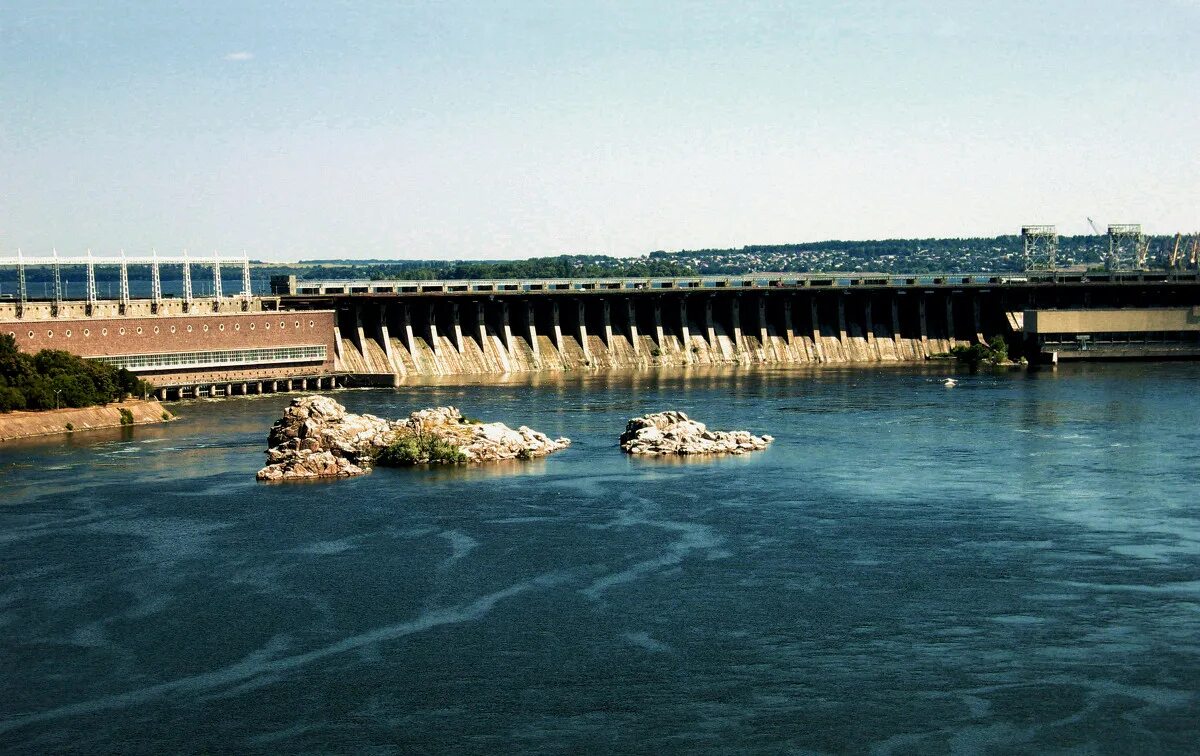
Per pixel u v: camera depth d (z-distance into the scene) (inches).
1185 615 4394.7
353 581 4884.4
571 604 4598.9
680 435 7642.7
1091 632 4249.5
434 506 6087.6
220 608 4591.5
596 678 3949.3
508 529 5625.0
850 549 5251.0
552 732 3602.4
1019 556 5113.2
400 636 4306.1
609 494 6328.7
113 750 3531.0
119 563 5137.8
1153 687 3821.4
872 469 6943.9
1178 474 6702.8
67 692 3892.7
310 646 4229.8
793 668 4003.4
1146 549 5187.0
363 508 6058.1
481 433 7500.0
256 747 3538.4
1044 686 3841.0
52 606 4621.1
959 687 3846.0
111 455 7524.6
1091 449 7529.5
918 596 4633.4
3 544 5418.3
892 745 3501.5
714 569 4990.2
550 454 7559.1
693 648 4170.8
